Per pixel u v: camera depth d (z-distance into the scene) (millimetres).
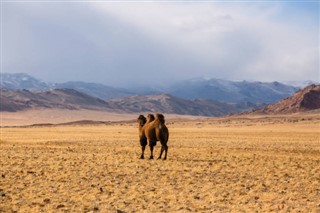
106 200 22344
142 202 21969
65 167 33688
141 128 40375
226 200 22484
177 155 44125
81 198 22625
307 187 26297
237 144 62938
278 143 65750
